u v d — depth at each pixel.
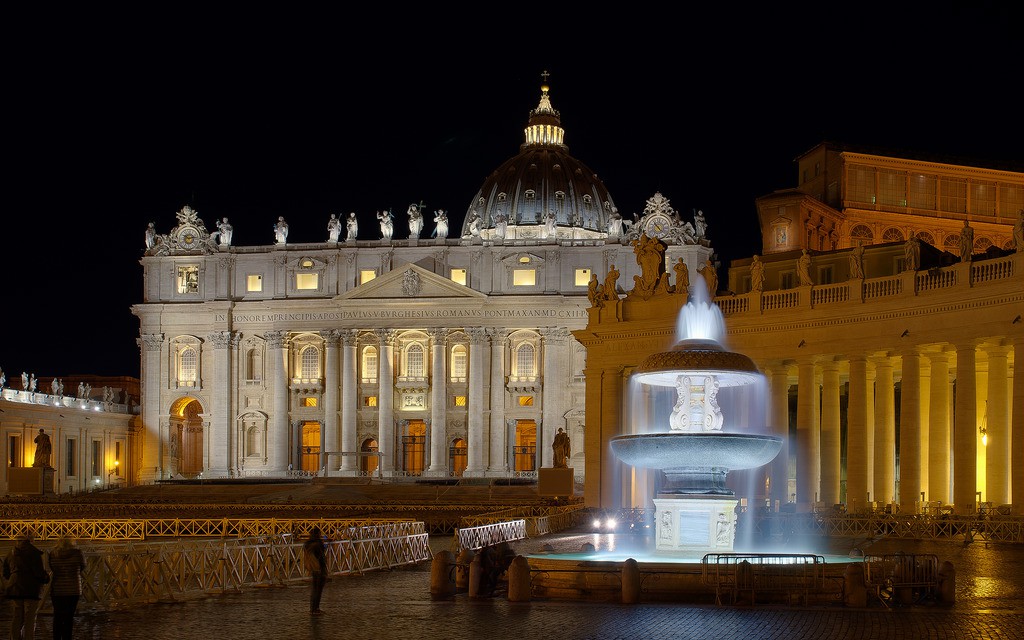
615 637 24.06
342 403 134.75
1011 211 99.06
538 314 131.50
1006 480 47.25
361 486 104.12
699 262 130.00
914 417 48.72
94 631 25.70
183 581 31.56
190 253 139.88
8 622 26.61
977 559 37.56
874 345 49.97
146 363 139.88
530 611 28.14
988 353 47.97
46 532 59.69
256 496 94.94
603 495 58.00
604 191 169.25
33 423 117.88
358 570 38.09
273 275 138.62
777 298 53.56
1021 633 24.09
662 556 34.72
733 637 23.92
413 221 136.75
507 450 132.38
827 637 23.83
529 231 157.12
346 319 134.88
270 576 34.53
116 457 137.75
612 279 59.06
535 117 172.75
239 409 137.88
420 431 137.25
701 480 35.19
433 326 133.38
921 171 97.50
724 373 35.56
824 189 97.62
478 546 45.66
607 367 58.28
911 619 26.06
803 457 52.00
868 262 61.91
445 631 25.19
